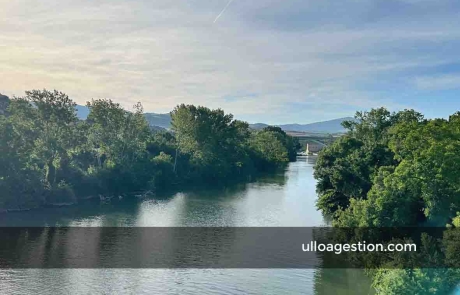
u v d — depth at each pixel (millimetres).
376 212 45688
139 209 78438
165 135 150875
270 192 104188
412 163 46594
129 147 107000
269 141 199375
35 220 67000
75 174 88875
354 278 41719
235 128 152875
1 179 74688
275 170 176125
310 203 86438
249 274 42812
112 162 98812
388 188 46469
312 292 38094
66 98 90750
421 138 48094
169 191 104562
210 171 129750
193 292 38312
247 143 175250
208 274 42844
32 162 85000
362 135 90062
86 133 105688
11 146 78250
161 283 40281
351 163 64188
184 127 131375
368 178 61125
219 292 38281
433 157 44312
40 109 87188
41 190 79812
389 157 61500
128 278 41469
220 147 144375
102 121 104062
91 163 101250
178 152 128875
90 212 74812
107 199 89500
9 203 74688
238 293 38000
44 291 37750
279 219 69625
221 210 77875
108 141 105688
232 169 145500
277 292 38281
